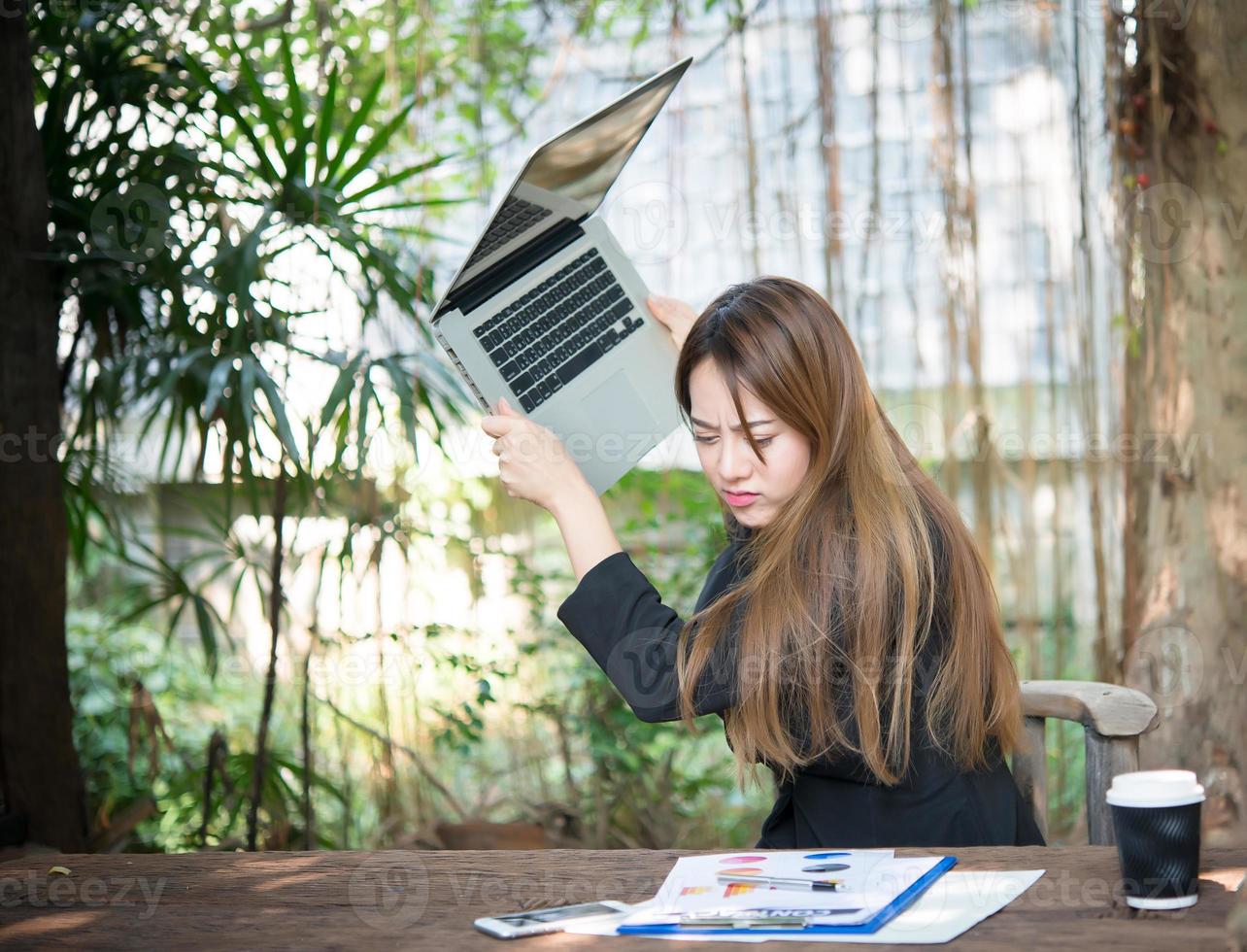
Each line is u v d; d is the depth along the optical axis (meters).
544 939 0.92
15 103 2.27
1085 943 0.85
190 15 2.78
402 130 3.00
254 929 0.98
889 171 2.98
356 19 3.09
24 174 2.29
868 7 2.96
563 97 3.21
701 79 3.08
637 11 3.15
